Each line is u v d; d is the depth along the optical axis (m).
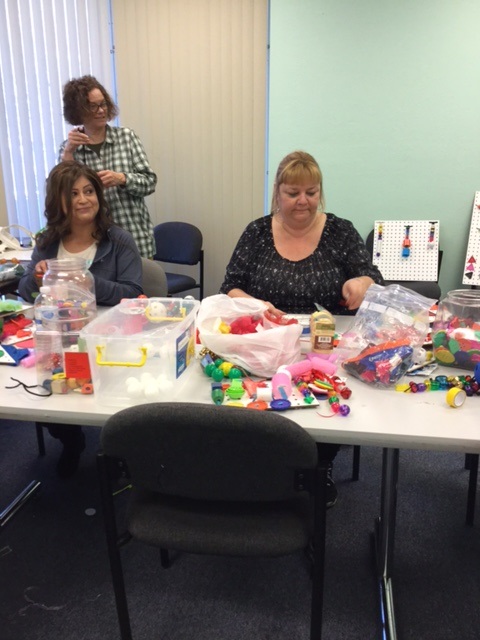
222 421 0.85
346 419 1.00
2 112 3.47
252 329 1.30
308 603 1.41
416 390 1.12
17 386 1.17
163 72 3.47
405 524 1.73
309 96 3.18
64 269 1.58
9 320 1.51
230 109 3.48
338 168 3.28
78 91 2.55
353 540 1.66
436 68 3.01
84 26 3.40
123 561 1.56
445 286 3.38
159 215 3.79
